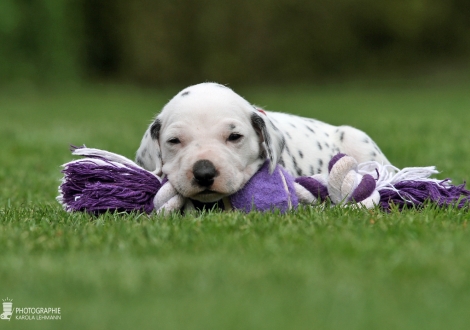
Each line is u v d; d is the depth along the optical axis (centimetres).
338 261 554
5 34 4000
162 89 4481
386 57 5331
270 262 556
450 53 5469
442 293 484
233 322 436
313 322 433
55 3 4175
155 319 446
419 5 5181
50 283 520
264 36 4888
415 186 812
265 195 752
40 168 1339
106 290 502
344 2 5097
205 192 717
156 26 4716
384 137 1778
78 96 3884
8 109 3089
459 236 629
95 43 4794
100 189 762
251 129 756
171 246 614
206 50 4759
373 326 427
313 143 920
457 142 1617
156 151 773
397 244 607
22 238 654
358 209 748
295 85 4822
